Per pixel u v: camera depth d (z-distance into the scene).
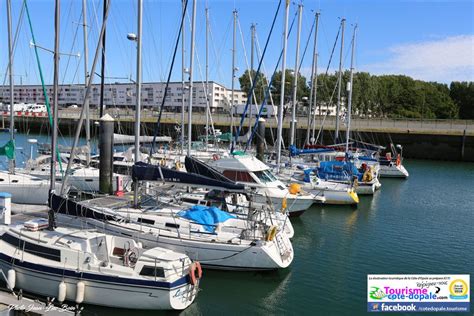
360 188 24.20
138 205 12.94
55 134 10.74
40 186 17.27
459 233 16.94
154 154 28.78
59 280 9.18
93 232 10.56
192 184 11.98
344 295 10.88
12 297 8.58
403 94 79.25
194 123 50.62
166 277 8.98
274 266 11.07
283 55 21.83
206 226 11.68
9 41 18.31
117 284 8.94
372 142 47.66
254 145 36.59
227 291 10.70
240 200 14.75
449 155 45.09
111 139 16.36
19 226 11.31
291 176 22.34
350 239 15.84
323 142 48.28
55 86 10.48
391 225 17.97
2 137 47.72
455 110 78.56
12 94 18.28
